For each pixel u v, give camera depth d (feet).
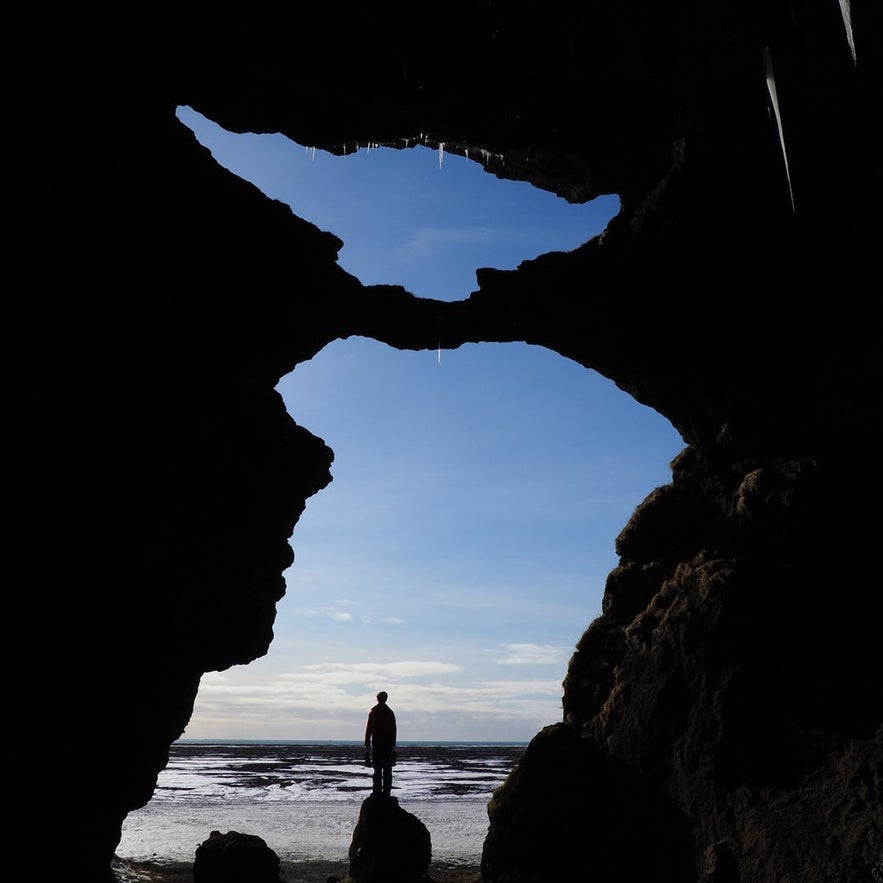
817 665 41.70
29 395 30.53
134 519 35.81
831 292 44.37
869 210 42.04
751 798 38.86
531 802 43.68
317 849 63.16
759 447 48.93
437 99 42.63
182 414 39.83
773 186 43.01
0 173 30.01
